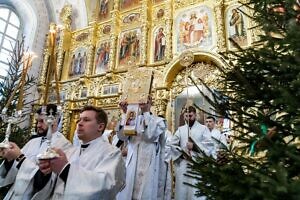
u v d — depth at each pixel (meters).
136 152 3.83
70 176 1.85
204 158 1.42
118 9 12.29
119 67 10.88
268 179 1.00
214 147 4.30
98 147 2.34
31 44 13.20
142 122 3.71
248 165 1.29
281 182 0.96
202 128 4.61
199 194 1.48
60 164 1.87
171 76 9.34
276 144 1.22
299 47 1.31
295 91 1.27
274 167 1.06
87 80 11.48
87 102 11.02
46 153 1.83
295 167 1.20
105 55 11.67
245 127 1.49
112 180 1.97
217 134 4.91
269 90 1.48
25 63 3.58
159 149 3.99
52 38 2.46
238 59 1.72
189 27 9.76
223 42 8.71
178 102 8.91
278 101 1.24
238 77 1.61
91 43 12.13
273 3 1.65
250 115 1.51
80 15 14.23
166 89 9.21
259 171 1.16
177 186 4.28
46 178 2.04
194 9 9.95
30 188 2.08
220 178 1.25
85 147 2.42
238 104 1.65
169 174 4.19
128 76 4.04
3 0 12.91
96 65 11.73
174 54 9.66
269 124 1.40
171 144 4.50
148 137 3.80
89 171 1.93
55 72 2.33
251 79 1.63
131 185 3.64
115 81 10.70
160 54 9.99
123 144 4.31
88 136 2.39
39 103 11.98
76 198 1.78
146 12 10.86
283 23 1.56
